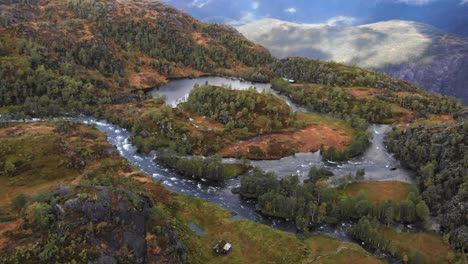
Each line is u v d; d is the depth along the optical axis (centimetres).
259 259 14350
